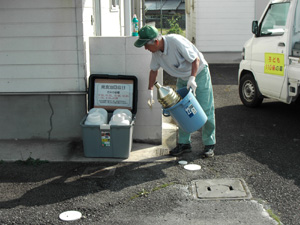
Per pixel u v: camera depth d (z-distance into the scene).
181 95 4.77
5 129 5.62
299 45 6.05
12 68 5.37
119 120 4.92
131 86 5.38
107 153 5.03
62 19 5.19
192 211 3.74
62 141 5.58
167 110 4.54
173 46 4.43
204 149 5.17
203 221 3.55
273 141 5.73
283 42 6.27
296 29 6.18
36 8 5.18
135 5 12.15
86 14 5.38
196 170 4.68
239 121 6.80
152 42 4.35
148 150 5.34
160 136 5.57
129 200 3.98
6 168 4.80
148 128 5.56
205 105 4.85
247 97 7.69
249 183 4.32
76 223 3.57
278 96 6.55
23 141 5.58
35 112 5.54
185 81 4.87
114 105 5.42
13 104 5.54
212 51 14.48
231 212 3.70
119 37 5.31
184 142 5.17
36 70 5.36
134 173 4.63
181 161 4.96
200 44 14.45
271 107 7.73
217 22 14.22
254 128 6.39
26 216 3.70
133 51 5.34
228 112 7.39
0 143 5.52
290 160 4.98
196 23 14.28
